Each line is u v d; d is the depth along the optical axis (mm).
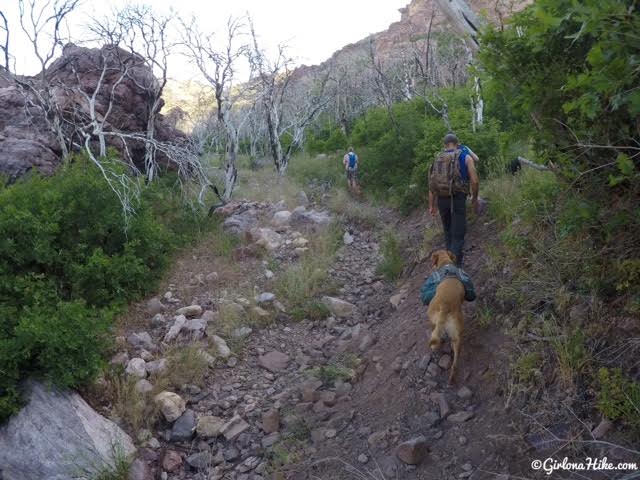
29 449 4070
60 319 4746
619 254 3371
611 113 3068
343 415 4320
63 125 10219
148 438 4395
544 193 4457
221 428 4469
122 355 5207
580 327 3420
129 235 6934
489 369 3873
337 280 7207
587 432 2941
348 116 27422
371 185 11852
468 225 6344
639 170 3197
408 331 4969
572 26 3166
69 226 6531
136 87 12828
